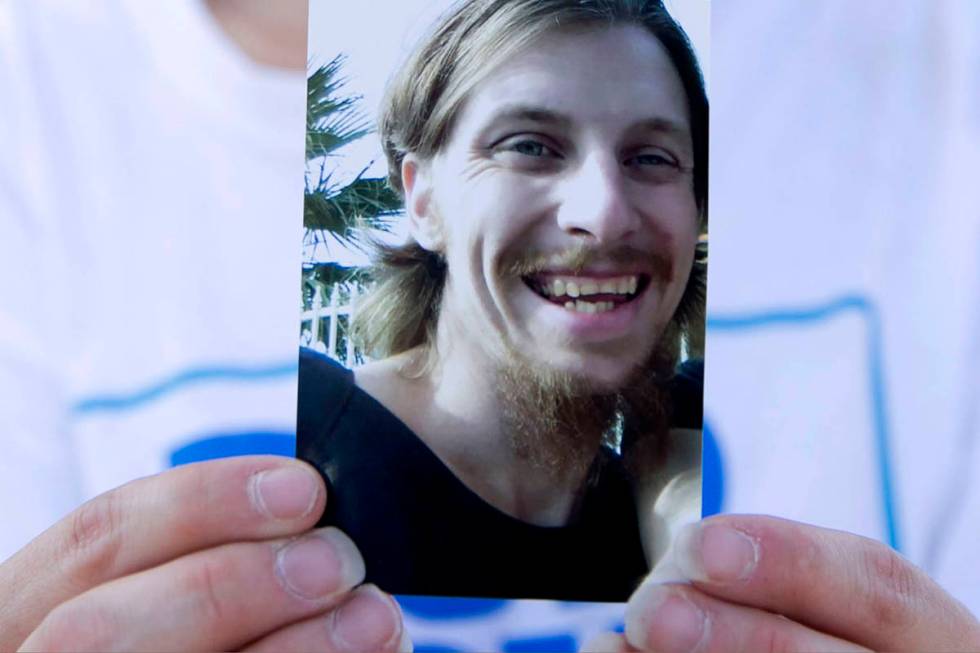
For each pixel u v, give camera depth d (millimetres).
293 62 678
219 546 419
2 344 723
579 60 421
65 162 711
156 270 705
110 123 703
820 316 692
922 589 441
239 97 684
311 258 417
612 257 414
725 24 693
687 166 420
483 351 416
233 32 680
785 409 692
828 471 691
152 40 696
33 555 458
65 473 738
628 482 412
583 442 412
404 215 420
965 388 696
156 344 707
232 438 693
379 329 417
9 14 709
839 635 442
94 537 440
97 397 711
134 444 706
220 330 697
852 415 694
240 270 695
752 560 413
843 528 691
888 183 694
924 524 700
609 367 412
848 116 693
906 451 698
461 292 416
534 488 411
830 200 694
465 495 414
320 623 409
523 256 417
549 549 410
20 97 710
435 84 419
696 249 417
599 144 416
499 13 421
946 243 695
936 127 693
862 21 691
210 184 697
